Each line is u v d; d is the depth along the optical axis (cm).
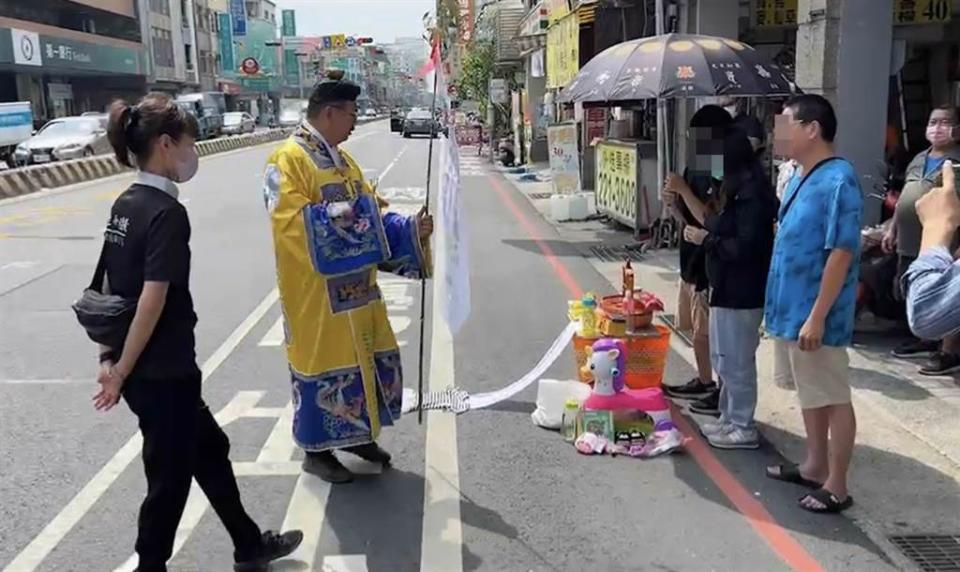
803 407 381
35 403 527
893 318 625
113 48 4441
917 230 559
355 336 394
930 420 476
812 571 335
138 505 394
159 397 288
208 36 6275
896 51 775
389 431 481
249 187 1861
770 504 391
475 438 472
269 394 542
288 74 8206
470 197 1666
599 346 461
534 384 564
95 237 1184
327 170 388
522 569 339
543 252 1045
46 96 4150
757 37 1076
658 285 847
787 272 371
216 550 356
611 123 1332
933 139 551
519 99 2458
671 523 375
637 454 444
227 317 733
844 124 686
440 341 661
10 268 958
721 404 470
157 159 284
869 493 396
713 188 465
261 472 428
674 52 537
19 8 4006
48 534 367
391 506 393
